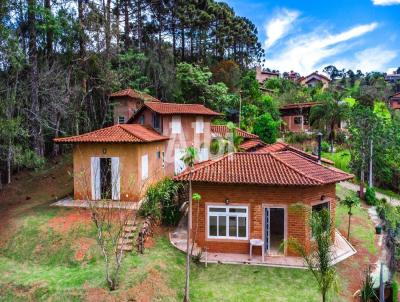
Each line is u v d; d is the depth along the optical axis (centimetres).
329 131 4566
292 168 1773
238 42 7438
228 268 1608
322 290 1170
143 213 1973
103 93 3869
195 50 6200
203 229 1780
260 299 1358
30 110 2873
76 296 1327
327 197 1827
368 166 3653
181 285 1453
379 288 1474
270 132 4225
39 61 3164
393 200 3516
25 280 1470
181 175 1786
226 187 1755
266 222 1773
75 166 2258
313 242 1711
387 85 8556
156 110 2828
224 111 4716
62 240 1780
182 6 5506
